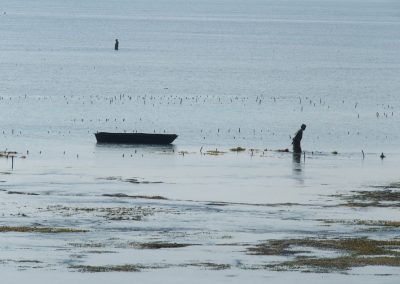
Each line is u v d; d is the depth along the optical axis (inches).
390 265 4261.8
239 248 4574.3
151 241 4712.1
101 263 4220.0
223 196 6323.8
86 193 6323.8
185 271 4101.9
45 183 6761.8
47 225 5093.5
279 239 4800.7
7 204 5757.9
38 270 4069.9
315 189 6712.6
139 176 7224.4
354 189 6722.4
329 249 4576.8
